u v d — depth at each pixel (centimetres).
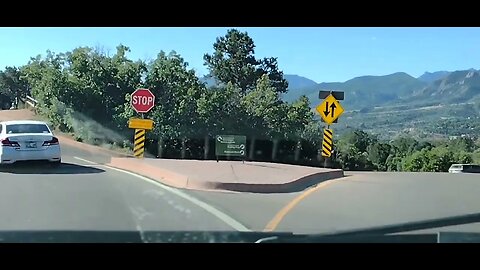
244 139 2211
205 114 3656
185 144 3578
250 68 6875
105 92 3612
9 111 4534
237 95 4081
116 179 1547
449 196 1450
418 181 1919
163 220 955
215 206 1127
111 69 3631
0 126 1798
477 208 1220
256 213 1058
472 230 856
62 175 1602
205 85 3950
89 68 3606
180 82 3681
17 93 5922
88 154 2631
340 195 1384
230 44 7050
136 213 1018
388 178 2045
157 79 3659
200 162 2139
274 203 1201
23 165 1798
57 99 3547
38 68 3984
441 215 1089
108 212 1020
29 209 1036
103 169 1827
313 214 1066
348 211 1118
